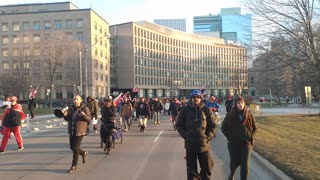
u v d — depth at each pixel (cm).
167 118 3722
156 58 13150
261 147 1391
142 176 981
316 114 3781
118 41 12212
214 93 15400
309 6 2950
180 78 14225
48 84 8500
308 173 900
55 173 1023
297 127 2425
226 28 9575
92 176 982
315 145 1467
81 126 1045
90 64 9644
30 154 1380
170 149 1498
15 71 7494
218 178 958
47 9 10969
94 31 10225
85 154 1167
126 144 1656
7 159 1268
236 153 784
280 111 5172
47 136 2062
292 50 3080
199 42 15075
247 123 773
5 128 1447
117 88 12212
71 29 10031
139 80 12288
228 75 15762
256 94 12338
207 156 716
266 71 3256
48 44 7456
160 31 13412
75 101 1052
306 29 2966
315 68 3053
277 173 938
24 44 8725
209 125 725
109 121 1409
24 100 7969
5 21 10325
